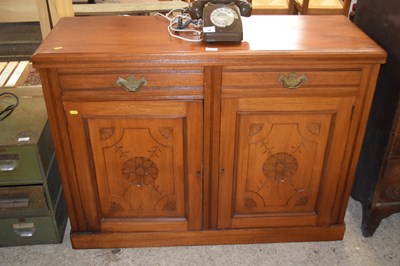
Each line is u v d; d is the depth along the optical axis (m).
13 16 2.47
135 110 1.36
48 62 1.25
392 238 1.75
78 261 1.63
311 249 1.69
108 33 1.43
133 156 1.47
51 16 1.96
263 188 1.57
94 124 1.39
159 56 1.25
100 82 1.31
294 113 1.40
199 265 1.62
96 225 1.62
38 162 1.49
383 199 1.65
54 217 1.63
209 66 1.29
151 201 1.58
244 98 1.36
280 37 1.39
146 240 1.67
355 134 1.46
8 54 2.39
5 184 1.53
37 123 1.55
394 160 1.54
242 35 1.31
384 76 1.53
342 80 1.34
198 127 1.41
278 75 1.32
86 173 1.49
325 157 1.51
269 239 1.70
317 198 1.61
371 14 1.59
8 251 1.67
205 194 1.56
